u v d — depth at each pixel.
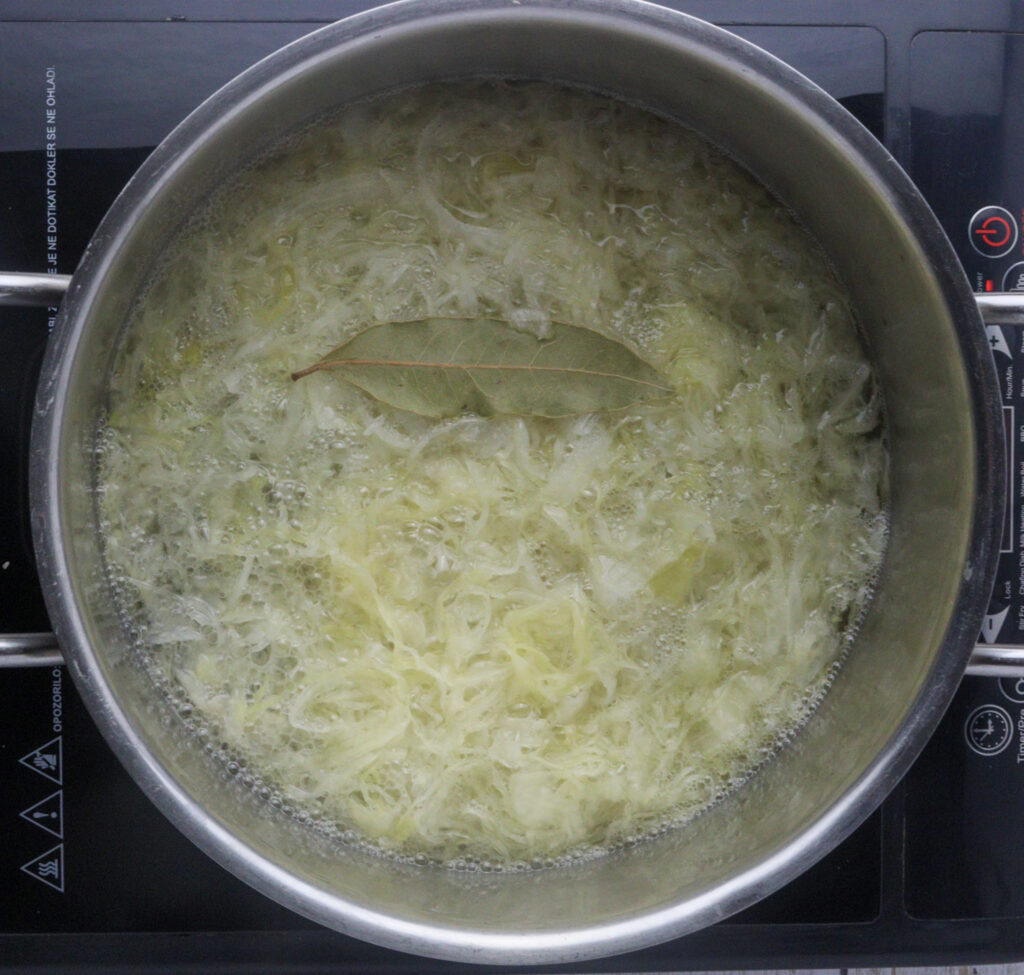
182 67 0.36
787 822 0.33
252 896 0.37
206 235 0.35
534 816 0.35
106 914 0.37
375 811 0.35
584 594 0.36
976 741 0.39
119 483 0.34
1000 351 0.38
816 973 0.42
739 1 0.37
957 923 0.38
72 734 0.37
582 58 0.33
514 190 0.35
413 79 0.34
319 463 0.35
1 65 0.36
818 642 0.36
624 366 0.35
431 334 0.35
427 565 0.36
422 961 0.38
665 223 0.36
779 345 0.36
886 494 0.37
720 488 0.36
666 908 0.31
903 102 0.38
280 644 0.35
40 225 0.36
